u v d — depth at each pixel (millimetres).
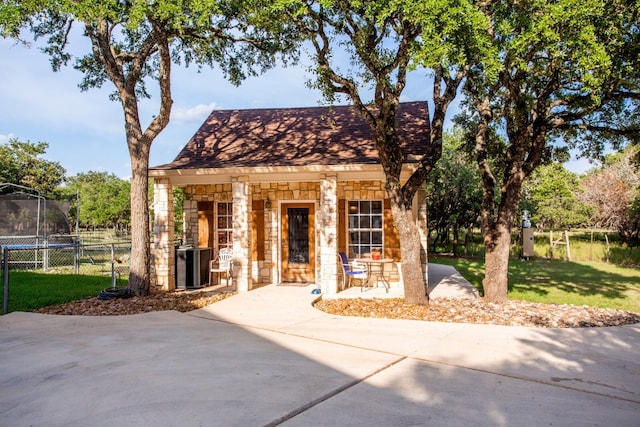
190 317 8484
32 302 9945
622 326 7887
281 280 13242
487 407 4234
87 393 4586
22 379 5047
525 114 9562
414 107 15203
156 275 12125
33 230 20875
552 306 9906
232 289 12180
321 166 11062
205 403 4281
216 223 13672
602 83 8250
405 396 4492
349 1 7738
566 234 22281
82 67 12969
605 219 26703
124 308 9320
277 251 13180
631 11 7934
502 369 5398
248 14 9742
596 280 14969
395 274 12391
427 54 6805
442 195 23984
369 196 12539
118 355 5949
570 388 4793
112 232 41750
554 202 28984
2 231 20250
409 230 9859
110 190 44344
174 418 3943
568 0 6727
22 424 3891
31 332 7293
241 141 14180
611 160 30328
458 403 4328
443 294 11539
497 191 22578
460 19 6816
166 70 10570
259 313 8852
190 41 12312
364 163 10969
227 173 11727
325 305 9875
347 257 12734
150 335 7066
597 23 7867
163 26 10023
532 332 7293
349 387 4730
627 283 14250
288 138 13930
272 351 6121
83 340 6762
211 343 6566
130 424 3842
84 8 7848
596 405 4328
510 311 9188
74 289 12070
